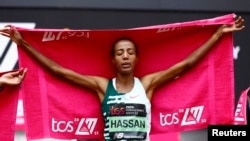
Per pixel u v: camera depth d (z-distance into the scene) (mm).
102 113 8438
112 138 8195
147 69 8703
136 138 8180
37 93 8555
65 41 8586
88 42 8617
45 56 8547
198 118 8711
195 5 12281
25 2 12086
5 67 11875
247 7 12289
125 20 12219
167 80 8633
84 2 12195
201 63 8703
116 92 8328
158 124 8695
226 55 8641
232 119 8648
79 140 8820
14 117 8266
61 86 8609
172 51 8703
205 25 8555
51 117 8586
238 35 12281
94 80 8523
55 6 12141
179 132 8992
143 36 8609
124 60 8258
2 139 8258
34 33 8461
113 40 8609
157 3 12258
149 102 8336
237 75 12188
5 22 12031
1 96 8227
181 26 8531
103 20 12195
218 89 8680
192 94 8703
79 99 8633
